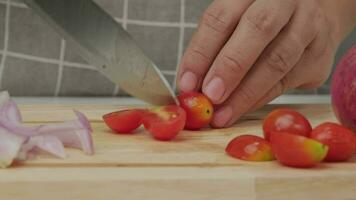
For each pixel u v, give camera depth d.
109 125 0.44
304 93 0.66
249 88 0.47
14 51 0.61
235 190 0.36
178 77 0.48
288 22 0.47
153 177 0.36
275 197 0.37
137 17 0.63
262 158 0.39
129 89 0.49
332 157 0.39
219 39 0.47
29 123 0.47
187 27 0.63
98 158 0.39
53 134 0.40
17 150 0.37
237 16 0.47
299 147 0.38
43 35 0.61
